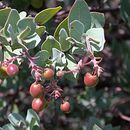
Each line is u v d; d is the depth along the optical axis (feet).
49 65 1.27
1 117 2.00
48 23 1.51
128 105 2.43
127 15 1.78
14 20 1.26
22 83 2.15
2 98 2.18
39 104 1.21
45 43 1.29
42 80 1.24
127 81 2.33
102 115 2.23
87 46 1.24
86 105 2.23
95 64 1.20
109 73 2.50
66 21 1.31
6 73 1.25
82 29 1.26
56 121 2.21
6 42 1.26
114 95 2.35
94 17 1.31
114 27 2.38
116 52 2.51
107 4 2.06
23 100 2.25
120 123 2.21
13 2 1.55
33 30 1.26
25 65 1.51
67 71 1.26
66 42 1.29
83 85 2.25
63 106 1.27
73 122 2.33
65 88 2.27
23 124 1.43
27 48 1.26
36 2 1.57
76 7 1.29
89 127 1.47
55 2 1.74
